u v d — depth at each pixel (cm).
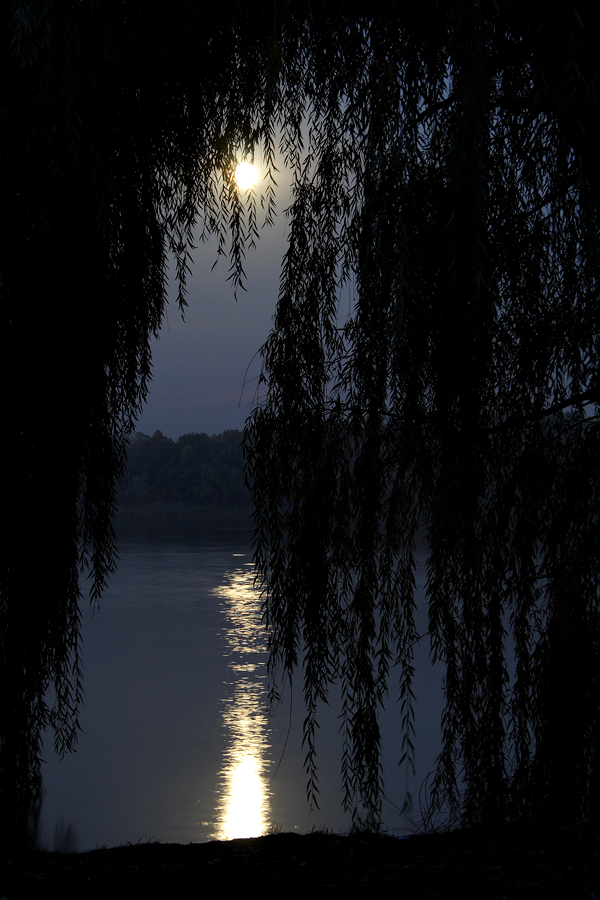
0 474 629
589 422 522
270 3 420
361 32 428
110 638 2827
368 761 536
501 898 355
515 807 527
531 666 526
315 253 521
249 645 2689
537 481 523
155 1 407
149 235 580
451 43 374
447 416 503
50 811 978
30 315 607
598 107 370
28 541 660
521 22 380
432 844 467
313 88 491
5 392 610
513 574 533
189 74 451
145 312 636
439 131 438
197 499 14450
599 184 390
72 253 591
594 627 500
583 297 513
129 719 1625
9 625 691
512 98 451
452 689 544
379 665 538
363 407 506
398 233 446
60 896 384
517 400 527
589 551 505
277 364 529
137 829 931
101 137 412
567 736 497
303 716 1672
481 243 388
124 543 8662
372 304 486
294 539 534
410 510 534
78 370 623
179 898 379
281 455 532
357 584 527
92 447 677
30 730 770
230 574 5353
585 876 376
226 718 1650
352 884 389
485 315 496
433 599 533
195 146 518
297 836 518
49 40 374
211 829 948
